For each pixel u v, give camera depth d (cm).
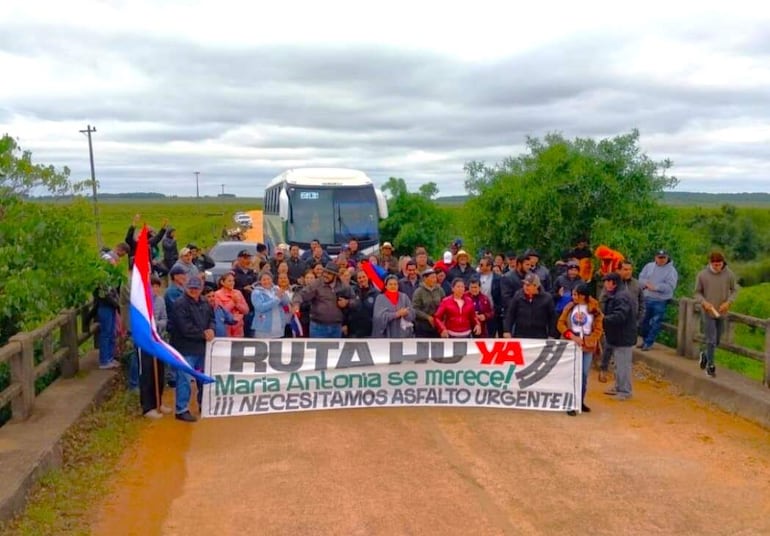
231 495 698
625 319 1041
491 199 1786
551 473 756
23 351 827
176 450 836
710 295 1078
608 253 1227
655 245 1576
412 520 638
